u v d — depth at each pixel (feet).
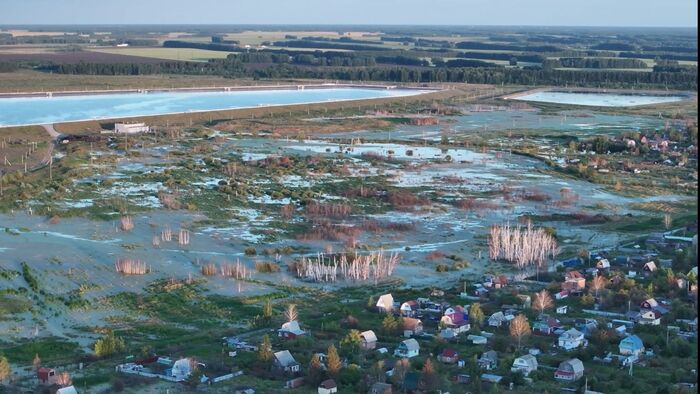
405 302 409.28
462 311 392.68
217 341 363.35
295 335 366.22
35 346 354.13
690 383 311.06
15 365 334.24
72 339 366.84
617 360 339.36
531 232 511.40
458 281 459.73
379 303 407.44
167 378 319.27
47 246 493.36
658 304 404.77
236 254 499.92
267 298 425.69
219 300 420.77
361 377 315.78
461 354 345.92
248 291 435.12
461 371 327.26
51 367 331.16
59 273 447.83
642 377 320.09
